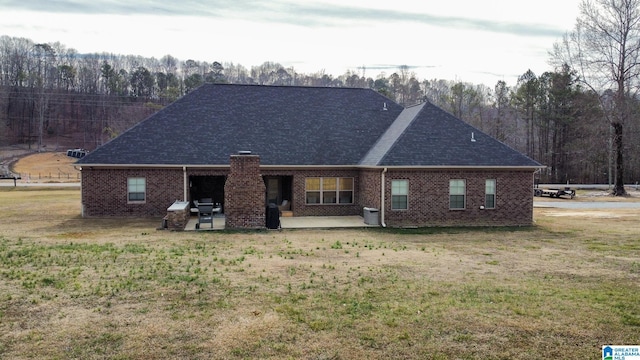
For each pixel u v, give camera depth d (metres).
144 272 11.33
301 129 25.06
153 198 22.59
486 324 8.13
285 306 8.95
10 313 8.38
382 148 22.64
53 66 119.56
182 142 23.36
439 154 21.55
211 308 8.80
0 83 104.81
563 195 39.66
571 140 64.88
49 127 101.06
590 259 13.80
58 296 9.36
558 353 7.05
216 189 24.91
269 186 25.00
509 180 22.09
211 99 25.81
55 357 6.70
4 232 17.62
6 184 46.59
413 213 21.22
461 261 13.31
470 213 21.73
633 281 11.12
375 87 107.88
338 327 7.92
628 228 20.88
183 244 15.50
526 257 14.05
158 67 149.00
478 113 76.50
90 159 21.95
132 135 23.25
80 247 14.47
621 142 42.12
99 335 7.48
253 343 7.27
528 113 70.62
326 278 11.05
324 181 23.89
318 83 126.69
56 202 29.06
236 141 23.83
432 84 114.25
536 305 9.17
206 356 6.80
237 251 14.34
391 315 8.52
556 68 55.62
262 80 131.62
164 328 7.80
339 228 20.20
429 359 6.80
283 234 18.27
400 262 13.02
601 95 45.06
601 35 42.50
